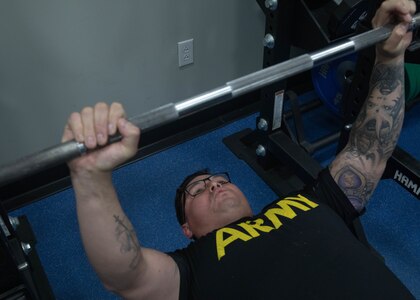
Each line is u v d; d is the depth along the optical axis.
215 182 1.35
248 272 0.97
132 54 1.96
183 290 0.98
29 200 1.97
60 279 1.67
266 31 1.74
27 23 1.62
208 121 2.46
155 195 2.02
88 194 0.80
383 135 1.23
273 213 1.12
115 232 0.83
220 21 2.13
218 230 1.09
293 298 0.94
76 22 1.72
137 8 1.84
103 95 1.99
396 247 1.80
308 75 2.69
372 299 0.96
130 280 0.89
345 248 1.04
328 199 1.23
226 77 2.37
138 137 0.77
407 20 1.12
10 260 1.10
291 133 2.04
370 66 1.45
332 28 1.68
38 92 1.80
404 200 2.00
